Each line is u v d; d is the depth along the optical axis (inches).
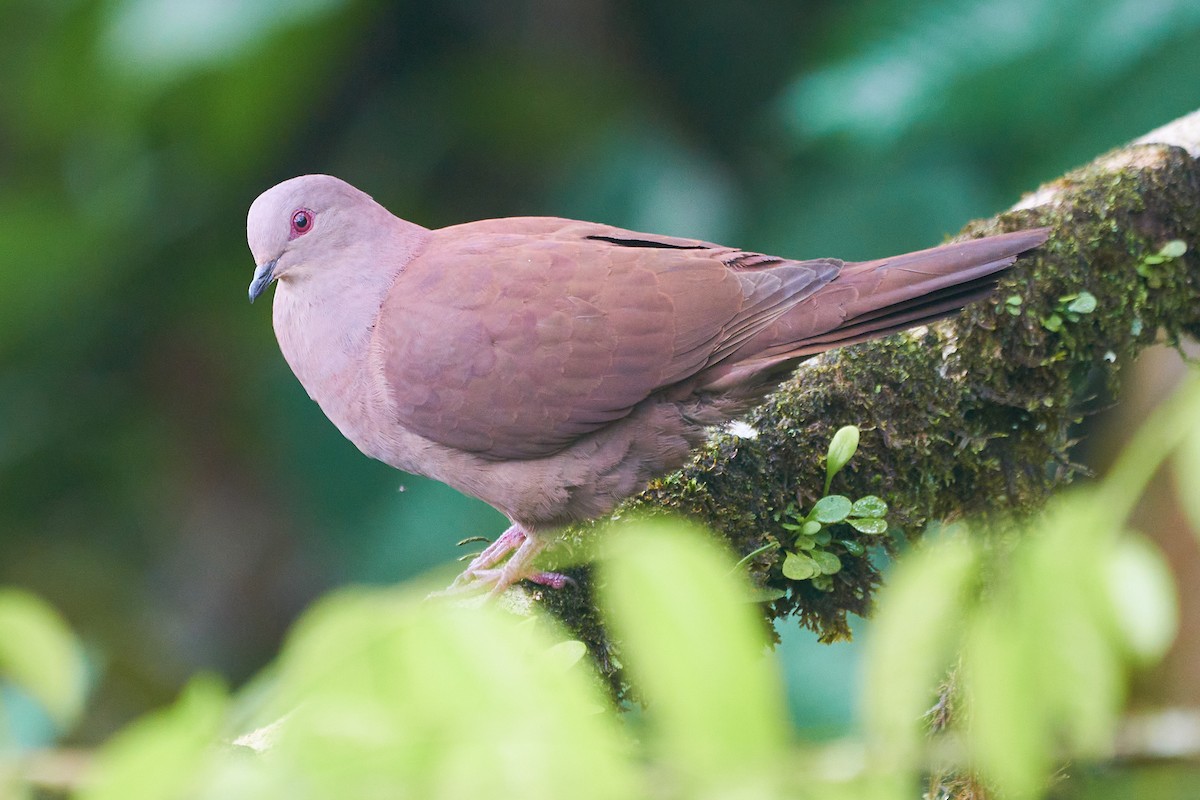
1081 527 101.0
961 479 310.5
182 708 91.7
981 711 102.3
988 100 529.7
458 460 312.8
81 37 549.6
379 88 637.9
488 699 89.8
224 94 557.0
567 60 642.8
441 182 621.9
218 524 622.8
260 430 584.7
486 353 299.3
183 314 607.5
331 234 323.6
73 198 583.5
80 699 103.3
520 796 88.7
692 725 87.4
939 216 540.1
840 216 551.8
